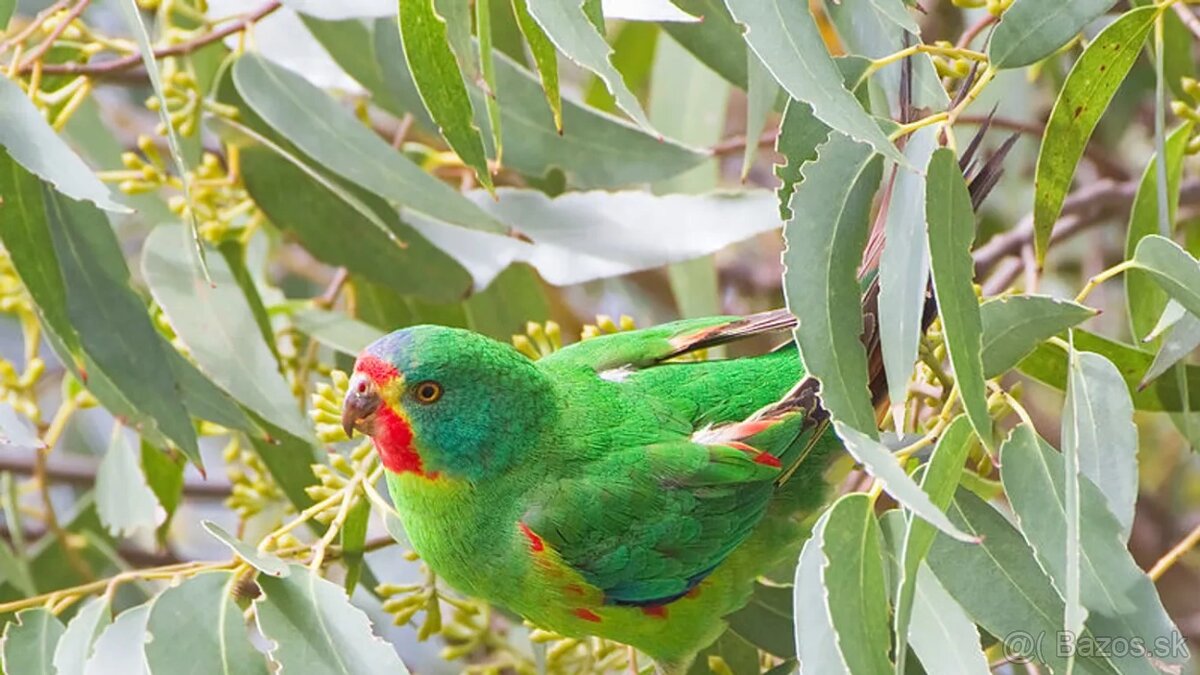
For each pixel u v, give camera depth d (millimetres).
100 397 7672
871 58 6547
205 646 5898
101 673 5891
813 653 5117
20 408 8492
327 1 7410
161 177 8141
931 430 6043
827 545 5125
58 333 7230
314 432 7895
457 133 6168
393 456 6676
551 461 6672
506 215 8172
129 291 7422
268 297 9375
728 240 7891
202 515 12258
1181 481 11641
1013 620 5984
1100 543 5621
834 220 5598
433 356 6559
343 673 5824
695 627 7004
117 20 10547
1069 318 5898
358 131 7965
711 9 7844
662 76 9258
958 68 6930
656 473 6637
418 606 7070
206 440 12047
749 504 6691
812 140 6043
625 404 6836
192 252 7922
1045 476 5648
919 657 5832
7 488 9180
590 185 8250
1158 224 6980
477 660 9102
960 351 5277
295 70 8602
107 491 8539
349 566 6977
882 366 6395
